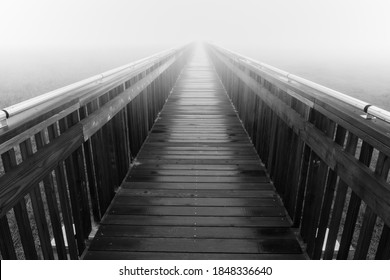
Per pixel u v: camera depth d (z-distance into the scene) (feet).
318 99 5.86
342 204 5.48
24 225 4.62
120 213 8.78
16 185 3.96
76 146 5.76
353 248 8.86
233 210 8.98
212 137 15.48
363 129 4.26
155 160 12.56
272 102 9.61
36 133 4.61
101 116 7.16
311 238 6.93
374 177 4.04
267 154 11.45
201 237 7.81
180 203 9.34
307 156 7.40
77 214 6.77
